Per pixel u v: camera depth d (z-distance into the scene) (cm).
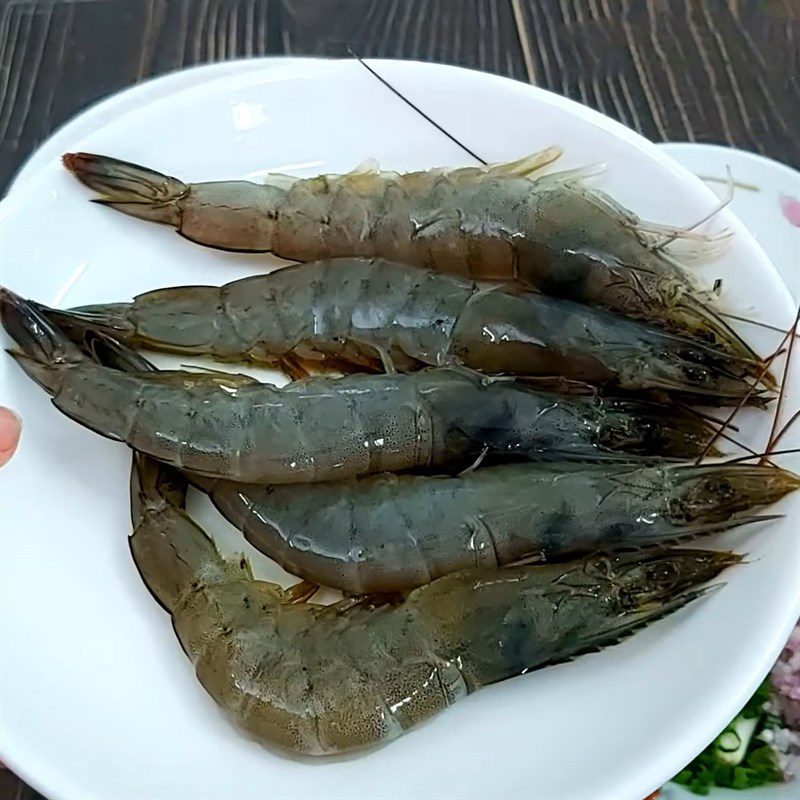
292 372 24
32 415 22
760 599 19
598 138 24
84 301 24
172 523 21
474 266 24
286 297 24
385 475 22
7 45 31
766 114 29
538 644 19
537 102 24
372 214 24
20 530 21
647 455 22
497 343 22
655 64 30
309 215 24
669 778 17
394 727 19
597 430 22
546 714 19
